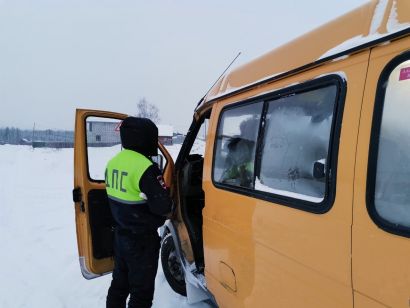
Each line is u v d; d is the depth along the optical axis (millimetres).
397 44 1285
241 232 2135
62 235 5539
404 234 1178
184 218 3264
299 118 1755
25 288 3719
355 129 1396
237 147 2293
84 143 3033
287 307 1741
